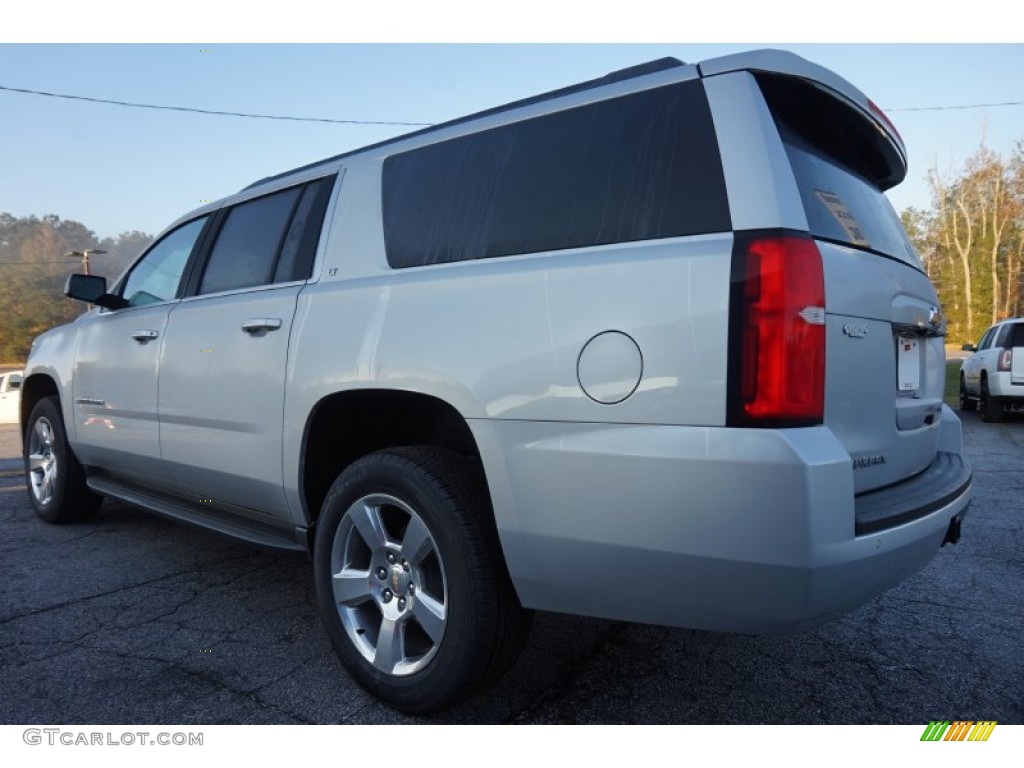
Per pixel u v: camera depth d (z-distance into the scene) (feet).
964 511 8.20
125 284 13.87
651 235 6.53
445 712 7.73
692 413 5.98
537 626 10.02
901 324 7.78
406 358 7.66
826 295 6.27
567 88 8.04
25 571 12.35
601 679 8.50
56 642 9.48
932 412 8.96
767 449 5.67
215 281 11.18
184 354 10.89
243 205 11.40
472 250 7.79
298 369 8.85
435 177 8.54
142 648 9.32
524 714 7.70
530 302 6.89
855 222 7.49
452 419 8.64
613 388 6.31
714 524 5.86
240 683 8.39
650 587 6.27
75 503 15.08
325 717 7.64
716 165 6.40
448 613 7.20
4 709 7.81
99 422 13.21
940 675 8.64
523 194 7.57
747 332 5.82
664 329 6.13
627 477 6.18
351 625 8.16
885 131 8.24
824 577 5.68
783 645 9.44
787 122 7.08
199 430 10.62
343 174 9.71
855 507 6.52
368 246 8.85
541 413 6.67
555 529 6.61
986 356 39.04
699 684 8.39
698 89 6.77
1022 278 157.38
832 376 6.35
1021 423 37.65
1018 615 10.50
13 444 38.17
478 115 8.64
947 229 162.40
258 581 11.91
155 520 15.85
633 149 6.95
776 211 6.04
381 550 7.90
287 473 9.09
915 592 11.48
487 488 7.48
